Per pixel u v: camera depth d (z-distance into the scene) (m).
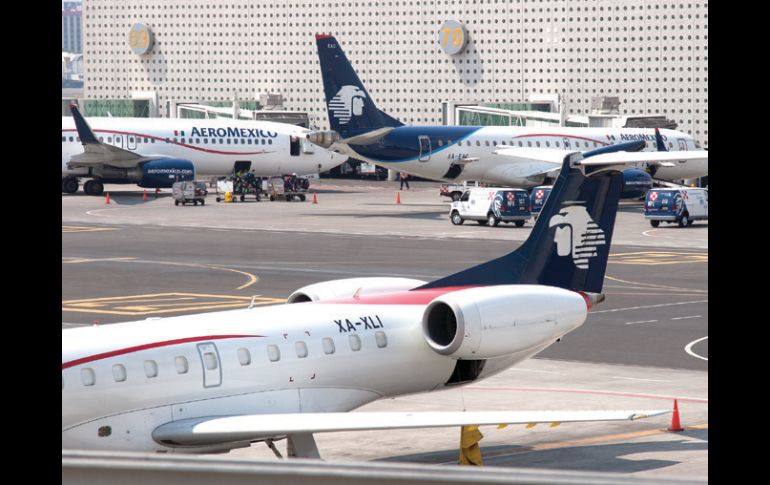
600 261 90.50
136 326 69.12
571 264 89.19
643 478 31.19
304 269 192.25
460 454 75.19
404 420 62.69
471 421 61.75
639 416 61.56
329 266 195.88
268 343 71.19
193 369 67.44
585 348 124.69
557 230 88.06
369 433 87.38
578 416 62.19
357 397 75.50
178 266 196.88
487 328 76.50
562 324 81.12
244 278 181.75
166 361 66.62
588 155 93.69
